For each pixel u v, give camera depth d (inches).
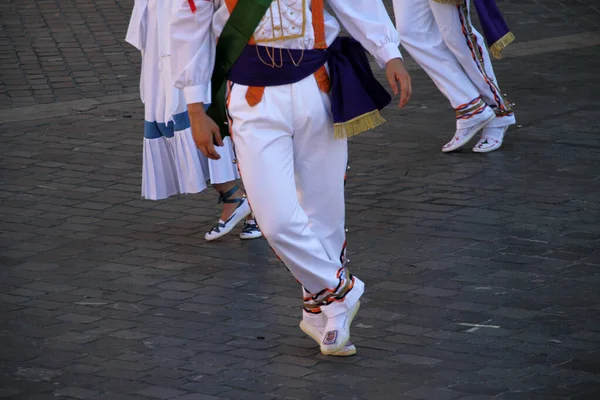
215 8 333.1
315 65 330.6
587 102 706.2
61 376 353.1
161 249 478.9
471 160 596.7
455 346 372.2
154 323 398.6
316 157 341.4
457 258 456.8
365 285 430.0
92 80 792.9
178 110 476.7
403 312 402.9
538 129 649.6
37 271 452.8
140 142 648.4
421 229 493.7
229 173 480.4
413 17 597.0
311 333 369.7
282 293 427.2
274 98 328.5
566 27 929.5
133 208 536.1
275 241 335.6
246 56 328.2
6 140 650.2
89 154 624.1
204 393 339.3
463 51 593.6
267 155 330.6
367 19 336.2
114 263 462.0
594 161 588.4
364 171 583.5
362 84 336.8
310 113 331.6
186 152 484.4
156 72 480.7
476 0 591.8
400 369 354.3
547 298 413.1
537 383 341.4
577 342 373.1
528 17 969.5
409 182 562.6
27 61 845.2
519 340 375.9
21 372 355.9
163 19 469.1
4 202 542.9
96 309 412.5
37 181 576.4
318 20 329.1
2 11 1013.8
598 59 818.8
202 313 407.5
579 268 442.3
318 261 345.4
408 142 636.1
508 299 413.1
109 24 965.8
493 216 507.8
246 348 374.6
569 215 506.9
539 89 739.4
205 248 480.4
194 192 490.0
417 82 774.5
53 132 667.4
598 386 339.0
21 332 390.0
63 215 525.0
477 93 602.5
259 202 332.5
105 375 353.7
